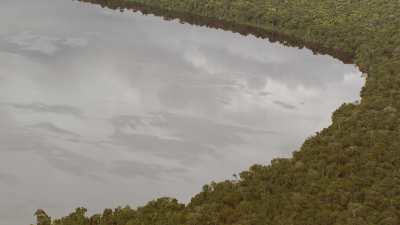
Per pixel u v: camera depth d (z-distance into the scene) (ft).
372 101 374.43
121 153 338.34
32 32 522.47
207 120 386.93
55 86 417.90
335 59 531.09
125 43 522.47
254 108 411.95
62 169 317.83
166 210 252.01
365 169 282.56
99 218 246.27
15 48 479.00
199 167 328.90
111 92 417.49
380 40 519.60
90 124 368.68
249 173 286.46
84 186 304.30
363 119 345.31
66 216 258.37
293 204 249.14
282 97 436.35
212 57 512.63
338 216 238.27
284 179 274.77
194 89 435.53
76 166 321.52
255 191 264.72
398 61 453.99
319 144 316.81
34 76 430.61
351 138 315.58
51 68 448.65
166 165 328.70
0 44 483.51
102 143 347.36
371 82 419.13
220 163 334.24
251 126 383.65
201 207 248.52
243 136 369.09
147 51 508.12
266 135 372.79
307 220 236.63
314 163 289.94
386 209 248.93
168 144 352.08
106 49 501.15
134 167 325.01
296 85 462.60
